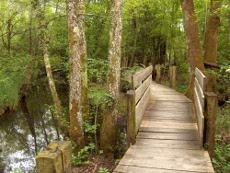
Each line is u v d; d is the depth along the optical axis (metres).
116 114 6.98
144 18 20.86
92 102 7.98
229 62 11.58
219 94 10.53
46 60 9.91
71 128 6.82
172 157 4.59
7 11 14.78
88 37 16.11
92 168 6.35
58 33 15.26
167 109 8.05
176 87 14.62
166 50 20.80
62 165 1.89
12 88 13.56
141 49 22.66
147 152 4.81
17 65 15.03
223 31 13.95
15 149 9.27
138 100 5.91
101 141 7.02
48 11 14.45
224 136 6.78
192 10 10.53
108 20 15.45
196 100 6.88
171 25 19.08
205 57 11.71
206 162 4.38
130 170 4.12
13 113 13.45
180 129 6.10
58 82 17.08
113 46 6.65
